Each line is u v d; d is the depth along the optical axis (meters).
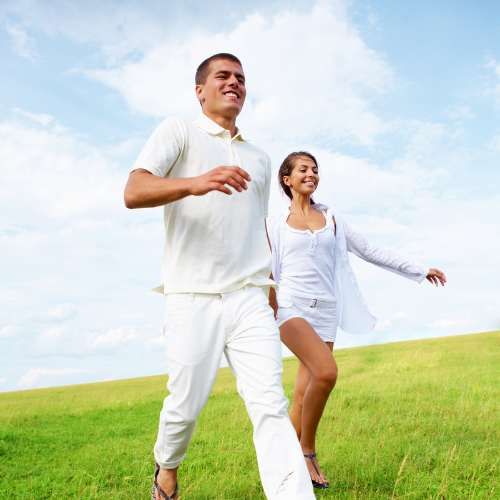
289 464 2.07
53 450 5.47
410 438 4.43
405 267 4.22
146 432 6.33
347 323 4.00
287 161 3.96
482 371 10.23
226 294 2.34
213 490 3.24
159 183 2.02
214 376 2.33
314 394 3.24
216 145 2.48
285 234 3.74
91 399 11.51
